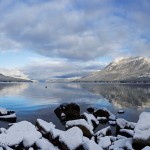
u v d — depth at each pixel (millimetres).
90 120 30594
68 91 122562
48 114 41531
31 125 19562
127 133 23281
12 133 17797
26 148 16500
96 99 74688
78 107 37969
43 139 17516
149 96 90625
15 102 62562
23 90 128500
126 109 51719
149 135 17812
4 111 36781
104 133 23484
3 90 124438
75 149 16609
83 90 135000
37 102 62750
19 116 39312
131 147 17719
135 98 81062
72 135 17594
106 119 35094
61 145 16984
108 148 18719
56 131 18219
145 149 15727
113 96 89312
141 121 19422
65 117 37906
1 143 16312
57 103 60438
